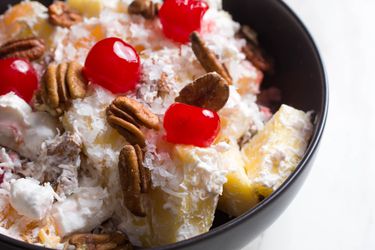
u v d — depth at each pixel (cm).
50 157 29
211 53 32
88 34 33
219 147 29
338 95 39
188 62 32
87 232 29
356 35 42
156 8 34
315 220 34
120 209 29
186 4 33
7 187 29
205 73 32
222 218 31
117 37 32
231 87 32
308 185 36
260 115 34
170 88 31
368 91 40
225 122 31
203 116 29
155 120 29
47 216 29
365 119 38
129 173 28
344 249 34
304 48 34
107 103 30
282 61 36
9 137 31
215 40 33
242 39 36
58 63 32
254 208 27
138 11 34
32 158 31
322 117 30
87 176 30
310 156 29
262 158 30
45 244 28
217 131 29
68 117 30
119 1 35
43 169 30
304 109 34
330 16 43
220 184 28
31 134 31
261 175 30
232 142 31
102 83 31
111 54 30
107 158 29
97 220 29
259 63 35
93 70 30
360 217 35
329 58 41
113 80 30
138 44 33
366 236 34
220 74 32
